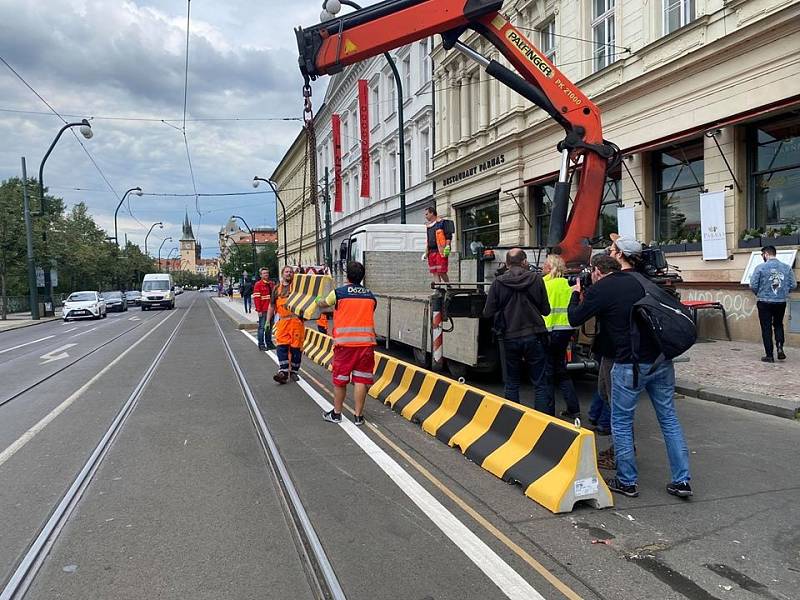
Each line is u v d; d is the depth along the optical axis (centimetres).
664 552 361
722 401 755
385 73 3147
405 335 997
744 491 461
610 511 424
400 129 1828
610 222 1567
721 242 1181
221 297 7344
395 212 3095
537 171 1834
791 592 316
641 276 455
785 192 1094
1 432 657
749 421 671
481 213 2236
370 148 3434
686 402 769
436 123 2475
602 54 1541
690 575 334
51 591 324
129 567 350
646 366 432
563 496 417
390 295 1079
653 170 1399
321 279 1073
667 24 1317
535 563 348
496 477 493
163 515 424
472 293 815
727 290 1191
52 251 3697
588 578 331
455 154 2323
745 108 1118
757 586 322
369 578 333
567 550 364
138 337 1841
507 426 519
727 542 374
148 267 8131
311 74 839
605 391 561
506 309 598
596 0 1568
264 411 741
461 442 562
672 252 1309
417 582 328
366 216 3600
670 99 1295
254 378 988
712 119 1193
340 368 668
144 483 489
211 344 1562
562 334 638
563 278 648
